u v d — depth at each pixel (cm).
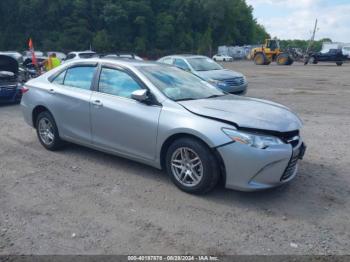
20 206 423
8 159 589
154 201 438
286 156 423
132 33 8781
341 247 347
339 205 434
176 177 466
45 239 355
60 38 7994
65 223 385
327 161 591
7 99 1122
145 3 8925
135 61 561
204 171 435
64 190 469
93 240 354
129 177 512
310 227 383
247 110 455
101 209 417
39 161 579
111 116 514
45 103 608
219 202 436
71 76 591
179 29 9356
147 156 490
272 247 346
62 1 8244
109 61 548
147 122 475
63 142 623
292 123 446
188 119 443
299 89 1625
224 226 383
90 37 8262
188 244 350
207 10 10225
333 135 763
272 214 410
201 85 557
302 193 466
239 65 4444
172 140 466
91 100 539
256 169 413
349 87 1702
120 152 521
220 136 418
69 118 577
